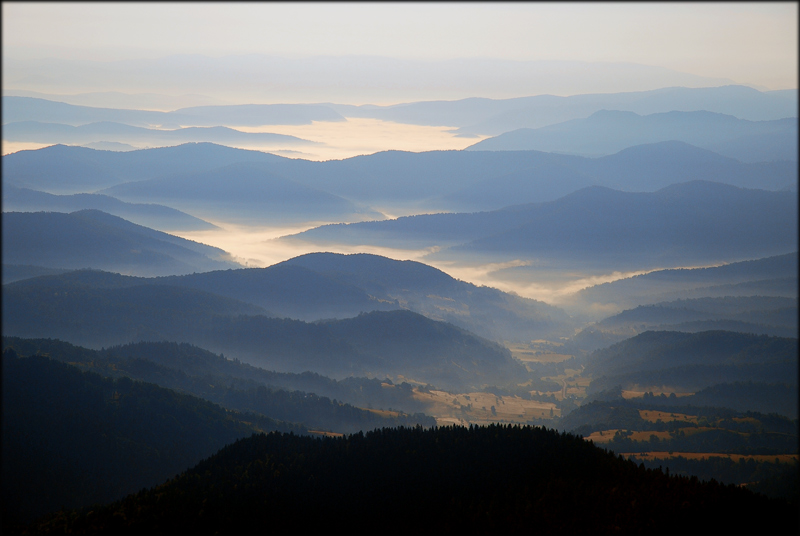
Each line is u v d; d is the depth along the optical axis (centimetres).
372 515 7944
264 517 8031
